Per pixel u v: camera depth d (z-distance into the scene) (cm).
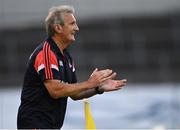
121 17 6050
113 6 6244
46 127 1561
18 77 5147
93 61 5350
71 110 3938
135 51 5534
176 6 6181
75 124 3928
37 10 6181
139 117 4022
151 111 4050
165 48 5616
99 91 1702
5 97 4125
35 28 5884
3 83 5034
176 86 4128
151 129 3981
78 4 6225
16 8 6166
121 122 4009
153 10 6162
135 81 5150
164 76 5178
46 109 1566
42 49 1567
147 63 5438
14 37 5703
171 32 5766
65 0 6234
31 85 1573
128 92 4069
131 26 5853
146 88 4100
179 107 4084
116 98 4031
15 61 5381
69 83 1630
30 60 1578
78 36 5609
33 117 1563
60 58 1588
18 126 1590
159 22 5894
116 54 5491
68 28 1595
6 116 4091
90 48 5519
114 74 1580
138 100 4056
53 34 1598
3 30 5912
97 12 6166
